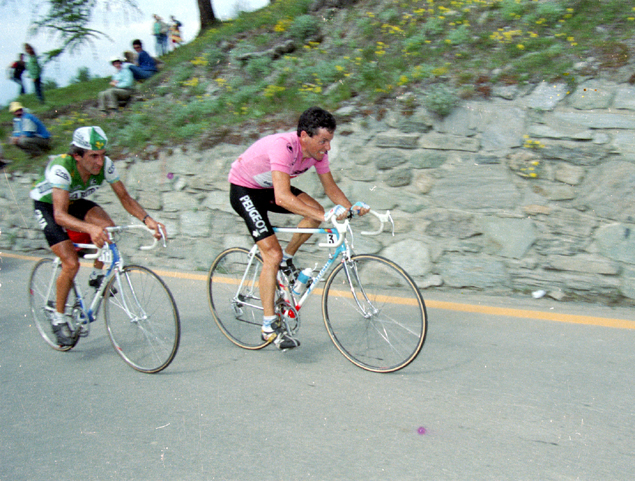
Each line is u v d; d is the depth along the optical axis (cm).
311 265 487
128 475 209
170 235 573
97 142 288
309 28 720
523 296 413
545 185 405
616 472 196
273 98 596
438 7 627
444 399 259
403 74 512
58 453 228
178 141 572
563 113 410
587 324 348
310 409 256
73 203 328
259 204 309
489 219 422
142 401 274
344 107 504
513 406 248
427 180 443
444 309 395
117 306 320
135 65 861
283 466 209
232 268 353
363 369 300
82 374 314
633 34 447
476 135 428
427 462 207
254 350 340
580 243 393
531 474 197
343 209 277
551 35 499
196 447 227
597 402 248
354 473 202
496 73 463
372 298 294
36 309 370
